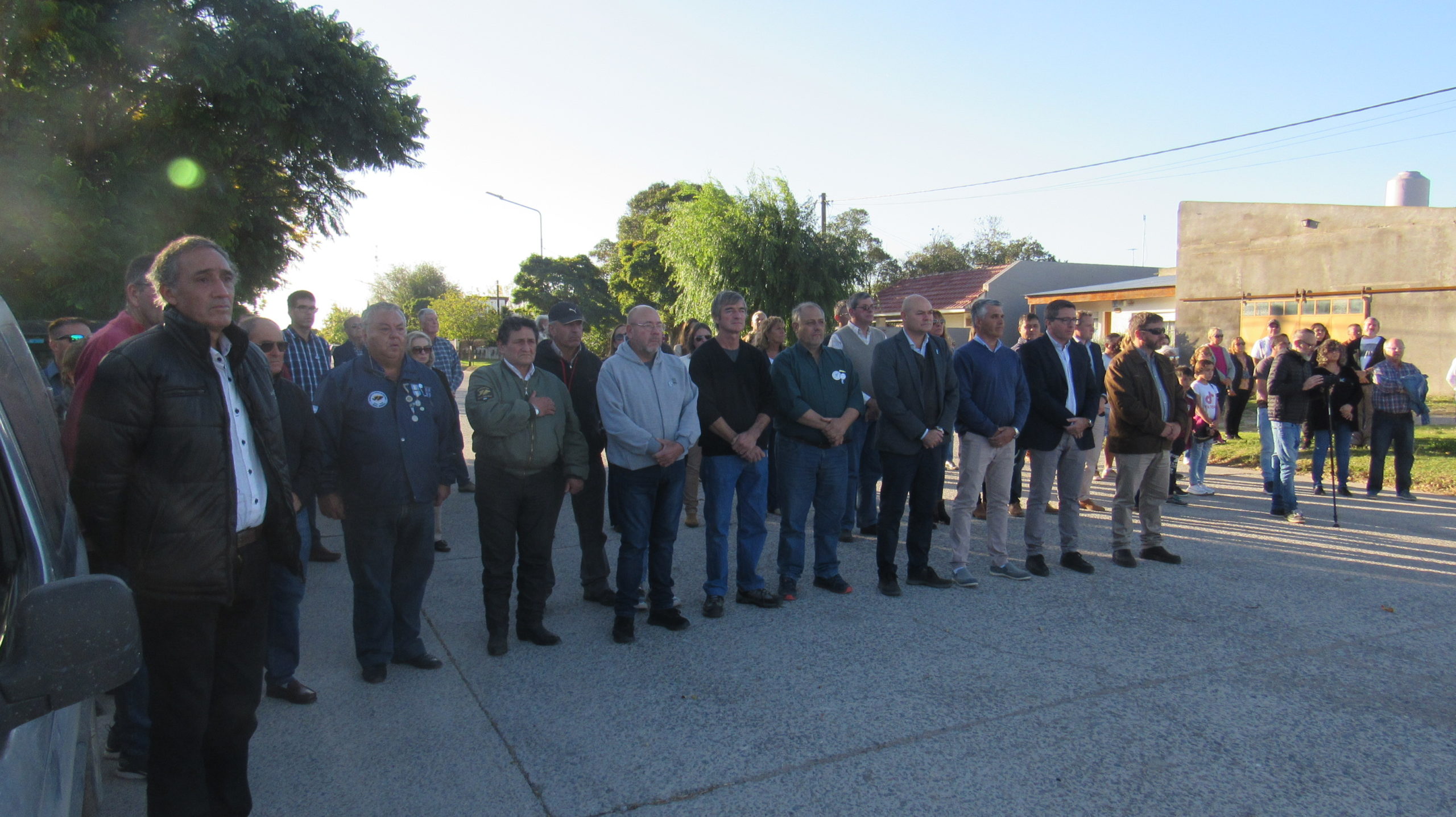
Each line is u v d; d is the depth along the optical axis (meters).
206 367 2.35
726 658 4.38
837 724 3.63
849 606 5.23
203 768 2.46
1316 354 9.03
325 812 2.96
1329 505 8.40
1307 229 18.97
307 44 14.87
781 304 23.70
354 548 4.01
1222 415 12.84
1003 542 5.86
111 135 13.77
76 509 2.24
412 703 3.85
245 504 2.51
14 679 1.36
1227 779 3.18
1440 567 6.07
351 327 7.06
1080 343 6.19
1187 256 21.16
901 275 51.53
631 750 3.41
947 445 5.57
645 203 58.81
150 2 13.04
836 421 5.21
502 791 3.10
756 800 3.04
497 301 52.03
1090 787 3.12
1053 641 4.60
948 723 3.63
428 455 4.14
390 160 16.61
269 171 16.27
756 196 23.72
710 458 4.93
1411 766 3.28
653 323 4.61
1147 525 6.27
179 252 2.31
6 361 2.07
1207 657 4.37
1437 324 16.94
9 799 1.28
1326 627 4.83
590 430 5.16
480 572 6.00
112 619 1.48
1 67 12.05
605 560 5.36
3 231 12.13
